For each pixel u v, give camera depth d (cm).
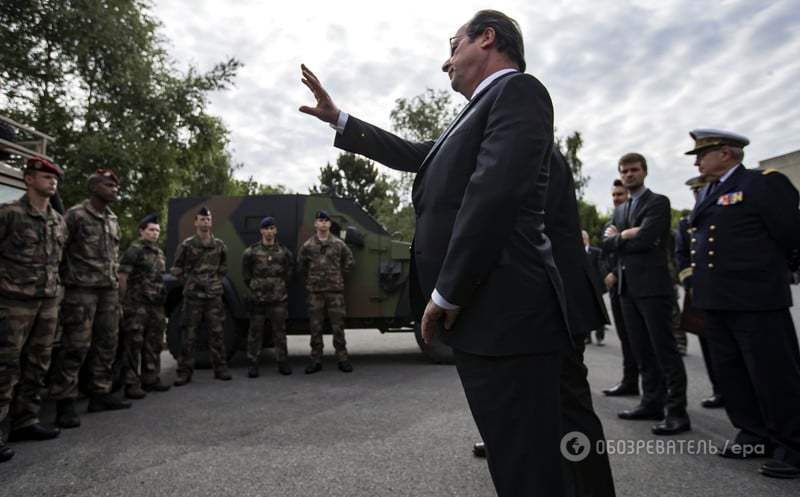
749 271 260
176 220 657
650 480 236
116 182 385
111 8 1209
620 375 500
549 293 127
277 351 542
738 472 247
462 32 152
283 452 279
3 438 310
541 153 121
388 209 1927
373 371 546
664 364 318
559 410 126
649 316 322
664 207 325
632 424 332
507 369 123
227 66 1354
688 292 321
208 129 1379
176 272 504
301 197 628
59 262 330
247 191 2845
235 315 595
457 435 308
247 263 541
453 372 530
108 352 388
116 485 235
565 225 194
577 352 192
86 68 1201
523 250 127
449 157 133
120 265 431
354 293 602
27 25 1145
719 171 285
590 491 187
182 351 491
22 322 299
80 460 270
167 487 231
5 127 385
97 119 1241
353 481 236
